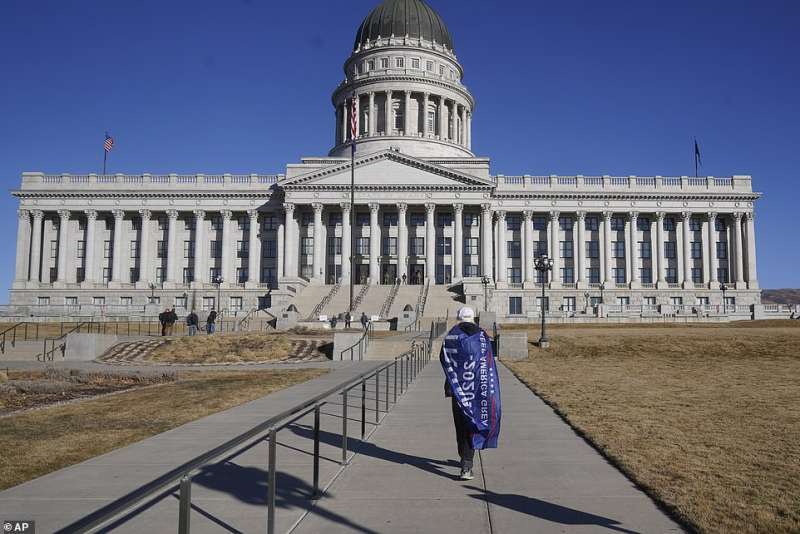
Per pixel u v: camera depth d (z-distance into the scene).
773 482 10.80
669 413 17.83
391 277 99.12
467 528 8.82
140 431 15.88
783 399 20.62
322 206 96.12
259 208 101.31
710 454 12.82
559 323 71.31
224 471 11.90
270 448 8.23
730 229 103.50
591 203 101.94
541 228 103.88
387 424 17.11
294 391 23.89
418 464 12.50
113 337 44.53
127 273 103.25
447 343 11.20
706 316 74.88
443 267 99.25
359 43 125.25
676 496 10.02
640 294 100.19
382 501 10.05
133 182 103.69
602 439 14.30
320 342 47.00
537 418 17.84
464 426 11.23
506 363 35.88
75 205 102.12
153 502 9.91
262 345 44.47
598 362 36.31
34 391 23.88
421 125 117.38
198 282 100.56
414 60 120.00
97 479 11.29
